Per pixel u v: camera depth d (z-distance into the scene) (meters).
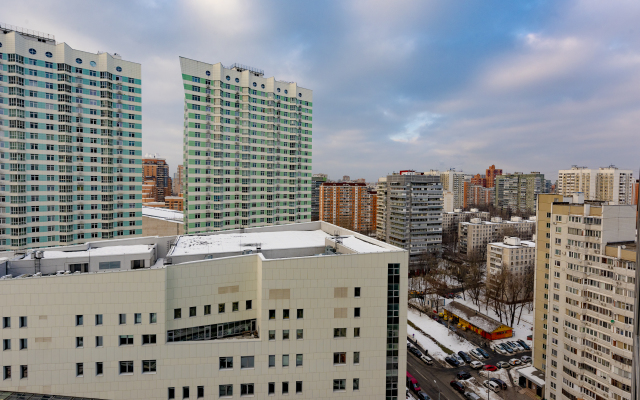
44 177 90.31
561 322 58.28
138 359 36.41
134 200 104.31
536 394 64.00
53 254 42.66
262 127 123.31
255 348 38.16
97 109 97.38
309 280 38.75
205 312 39.12
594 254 53.22
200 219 110.69
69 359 35.44
